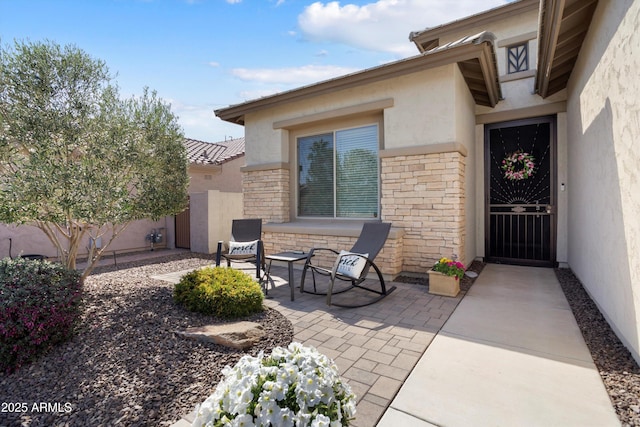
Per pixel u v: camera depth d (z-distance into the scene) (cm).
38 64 419
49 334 320
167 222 1212
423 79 643
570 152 682
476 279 655
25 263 368
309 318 449
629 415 242
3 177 386
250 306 441
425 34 926
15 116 405
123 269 807
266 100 833
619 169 357
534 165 780
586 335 382
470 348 354
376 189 735
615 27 360
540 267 759
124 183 471
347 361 328
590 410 249
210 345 345
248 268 812
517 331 398
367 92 712
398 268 653
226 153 1602
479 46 550
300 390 175
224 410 174
